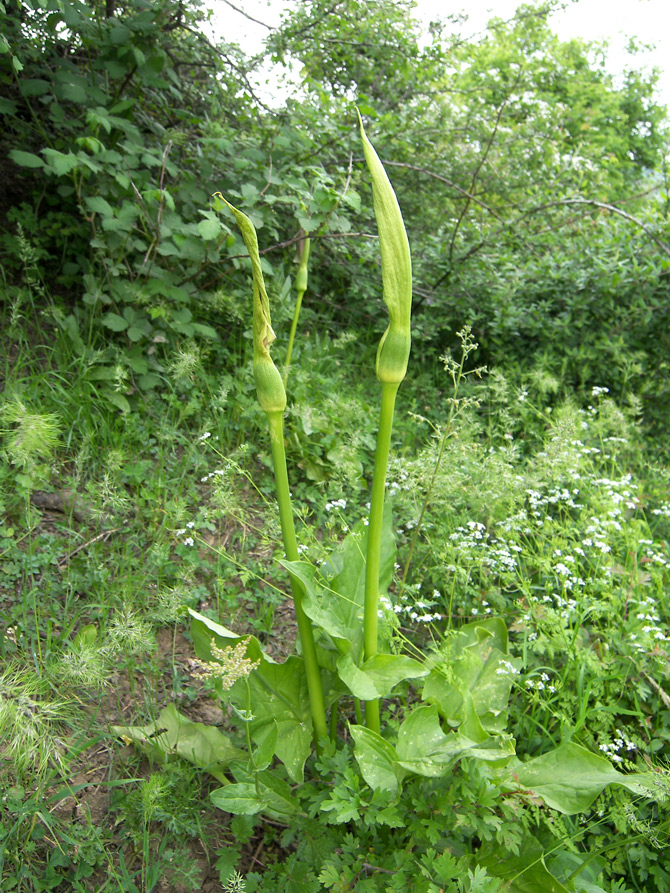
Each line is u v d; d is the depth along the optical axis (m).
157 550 2.54
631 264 5.00
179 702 2.23
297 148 4.01
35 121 3.82
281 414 1.64
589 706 2.35
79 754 1.93
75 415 3.10
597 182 6.54
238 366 3.88
